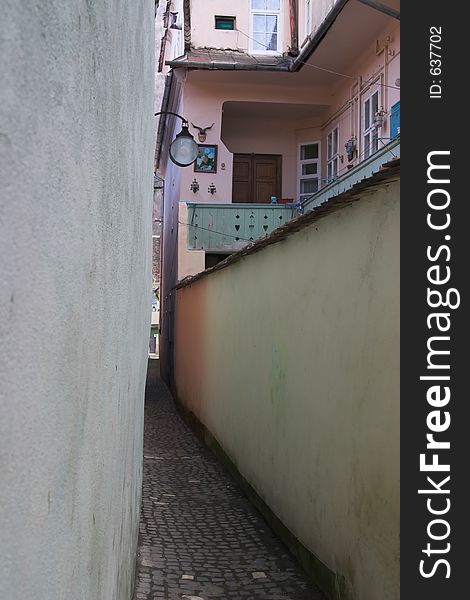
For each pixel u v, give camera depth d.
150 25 4.55
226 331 8.82
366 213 3.80
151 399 16.14
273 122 15.86
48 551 1.23
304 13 14.24
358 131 12.56
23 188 1.00
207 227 13.86
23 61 0.98
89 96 1.51
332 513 4.30
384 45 11.09
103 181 1.84
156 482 7.73
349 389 4.05
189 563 5.02
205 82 14.60
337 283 4.34
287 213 13.77
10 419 0.97
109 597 2.46
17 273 0.99
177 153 10.89
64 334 1.31
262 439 6.51
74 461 1.47
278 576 4.80
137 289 3.95
